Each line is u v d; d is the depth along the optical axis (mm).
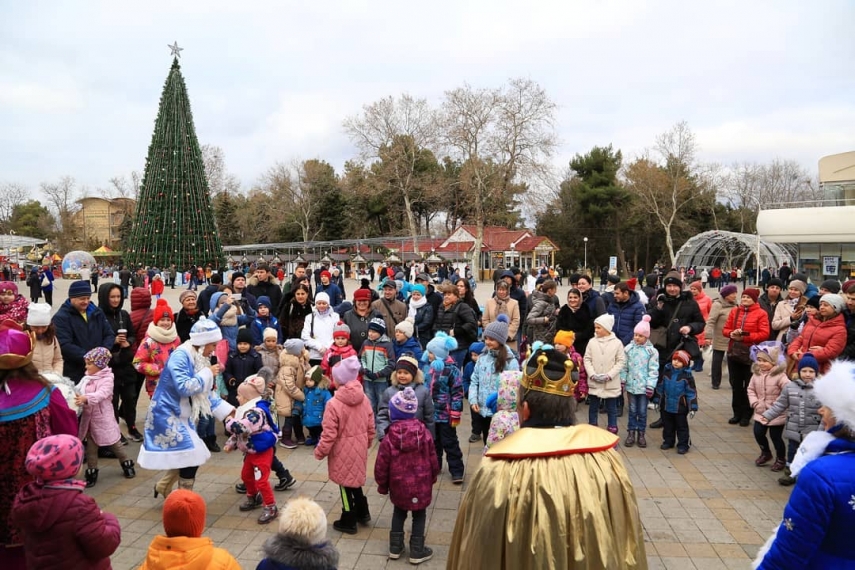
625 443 7641
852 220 29969
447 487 6211
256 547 4836
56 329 6664
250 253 58562
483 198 49156
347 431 5082
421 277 13055
